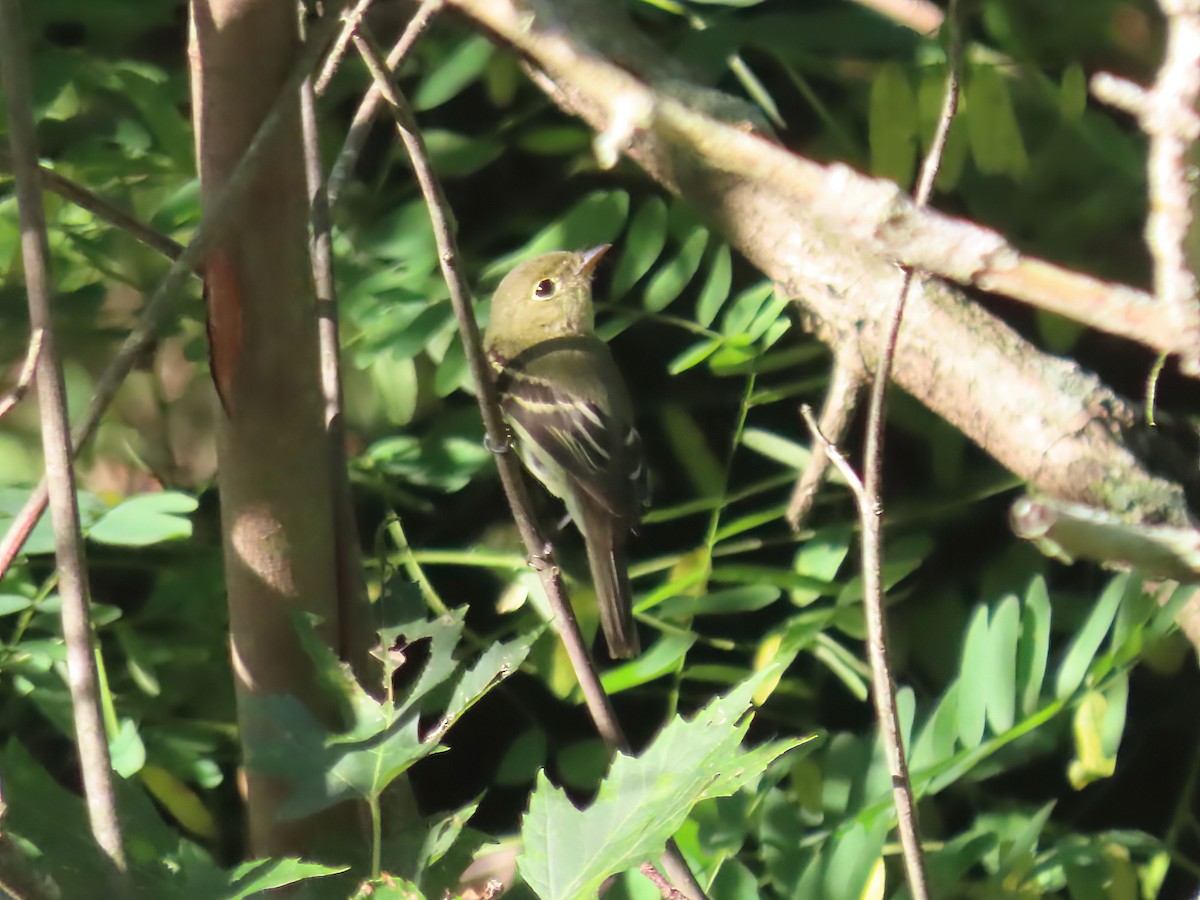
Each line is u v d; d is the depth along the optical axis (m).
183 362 7.51
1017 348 6.02
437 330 6.83
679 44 7.07
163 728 6.77
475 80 7.74
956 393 5.97
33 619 6.26
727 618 7.88
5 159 4.02
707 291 7.14
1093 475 5.63
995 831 7.05
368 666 4.44
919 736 6.34
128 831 3.59
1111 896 6.81
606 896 5.27
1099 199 7.92
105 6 6.99
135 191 7.26
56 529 3.27
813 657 7.75
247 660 4.34
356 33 3.80
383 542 7.24
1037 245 7.99
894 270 6.02
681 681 7.79
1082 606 7.34
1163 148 2.44
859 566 7.85
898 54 7.37
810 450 7.35
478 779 8.38
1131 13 7.74
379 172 8.13
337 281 7.08
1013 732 6.05
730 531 7.20
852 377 6.39
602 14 5.38
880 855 5.57
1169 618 6.08
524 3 3.05
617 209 7.39
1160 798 8.43
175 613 6.99
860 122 8.04
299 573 4.29
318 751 3.78
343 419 4.48
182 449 7.58
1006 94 7.06
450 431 7.44
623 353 8.84
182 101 7.36
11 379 7.29
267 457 4.20
